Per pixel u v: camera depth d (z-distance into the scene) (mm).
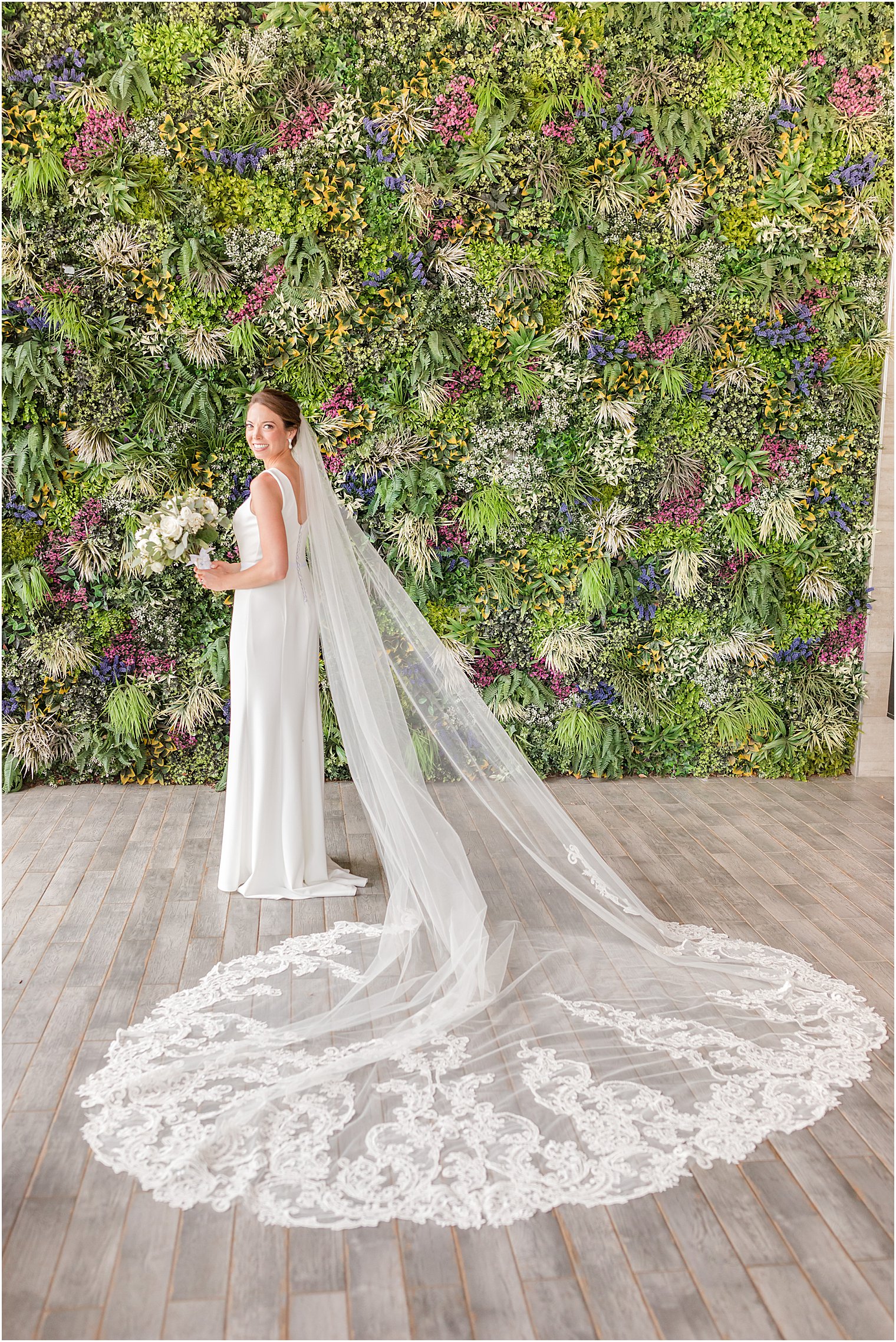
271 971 2984
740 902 3604
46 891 3523
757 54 4473
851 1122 2363
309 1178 2117
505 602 4719
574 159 4445
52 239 4199
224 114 4215
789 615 4934
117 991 2865
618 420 4609
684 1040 2664
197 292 4297
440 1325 1758
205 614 4535
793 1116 2369
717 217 4582
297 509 3441
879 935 3359
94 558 4410
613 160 4473
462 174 4371
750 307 4625
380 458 4520
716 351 4664
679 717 4980
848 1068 2566
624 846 4113
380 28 4234
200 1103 2359
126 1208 2018
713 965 3078
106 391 4305
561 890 3510
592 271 4492
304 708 3512
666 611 4867
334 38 4227
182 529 3242
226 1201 2039
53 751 4570
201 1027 2676
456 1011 2758
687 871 3875
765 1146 2268
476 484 4637
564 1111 2354
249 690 3410
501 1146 2229
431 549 4609
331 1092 2408
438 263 4418
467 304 4469
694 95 4469
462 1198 2062
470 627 4730
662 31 4391
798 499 4828
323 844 3619
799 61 4508
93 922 3291
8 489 4324
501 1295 1827
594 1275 1881
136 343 4328
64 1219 1981
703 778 5027
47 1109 2322
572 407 4617
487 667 4809
